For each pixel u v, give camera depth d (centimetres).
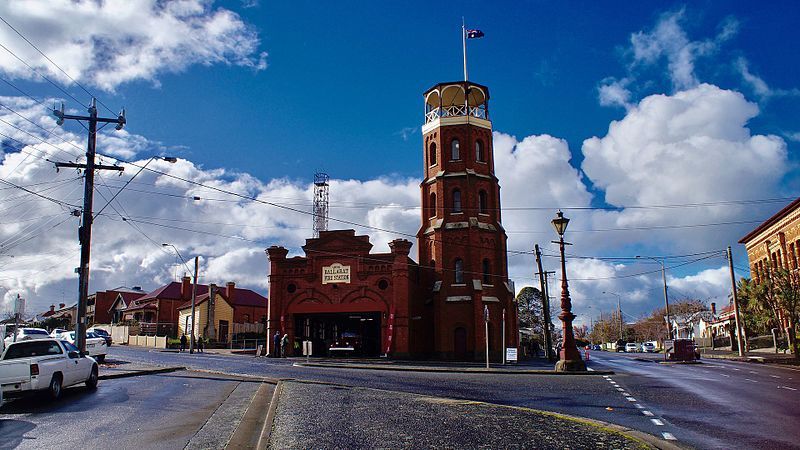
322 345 5391
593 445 989
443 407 1455
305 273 5069
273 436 1068
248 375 2541
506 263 5341
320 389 1902
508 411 1385
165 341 6700
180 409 1466
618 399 1712
